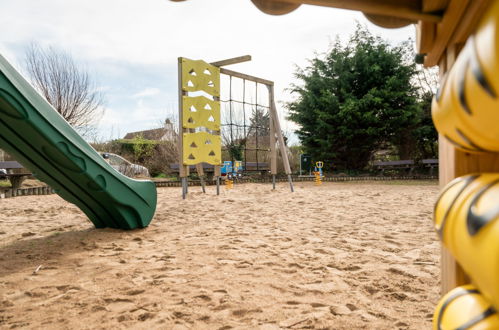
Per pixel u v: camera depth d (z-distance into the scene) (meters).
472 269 0.55
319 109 18.56
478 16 0.70
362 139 18.23
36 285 2.42
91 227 4.65
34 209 6.45
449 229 0.63
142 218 4.32
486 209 0.51
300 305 2.00
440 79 1.01
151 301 2.08
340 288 2.28
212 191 10.28
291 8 0.84
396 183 13.70
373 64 18.02
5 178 12.34
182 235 4.03
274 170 10.71
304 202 7.16
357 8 0.80
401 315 1.86
